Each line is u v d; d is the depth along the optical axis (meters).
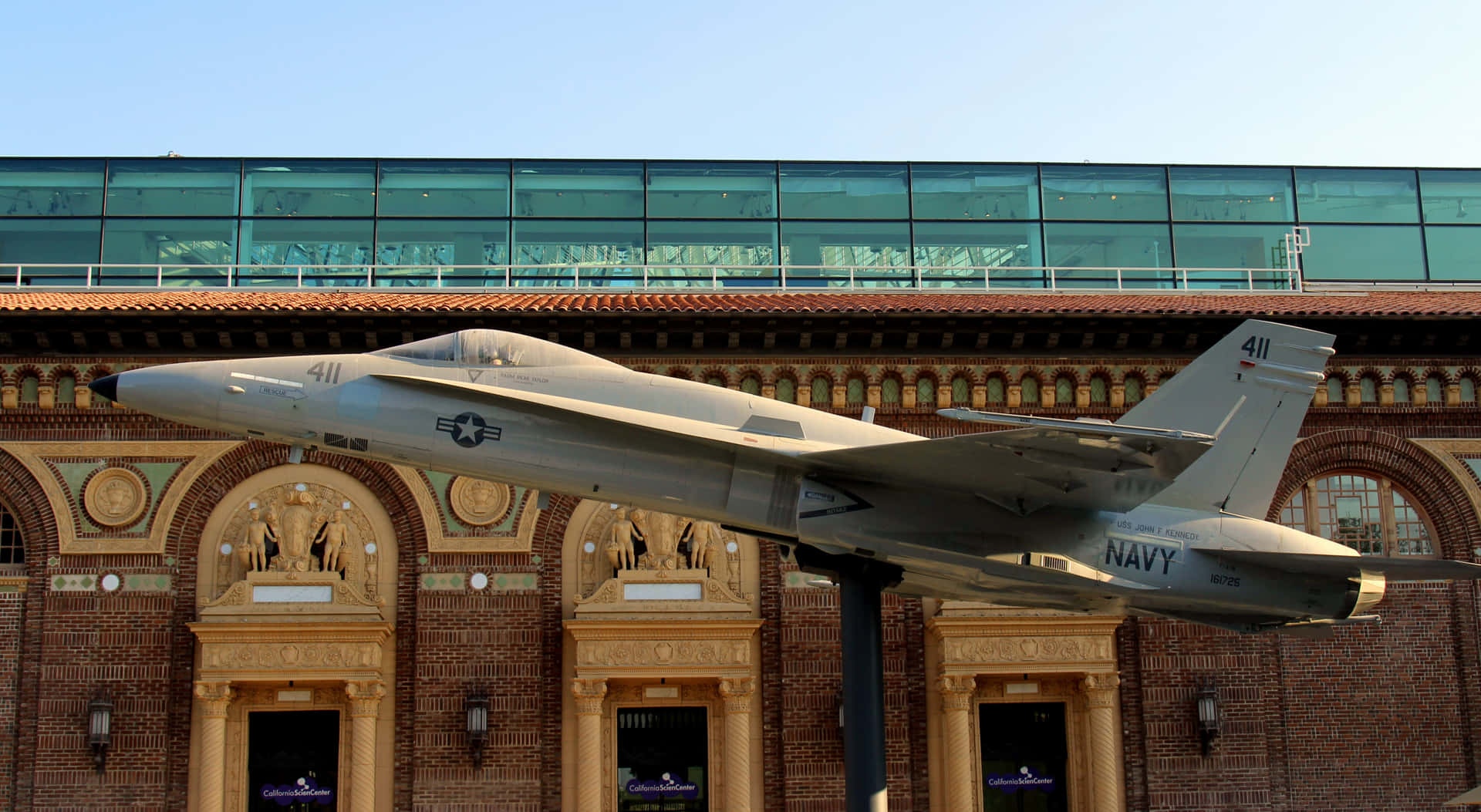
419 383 19.38
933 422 28.66
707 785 27.27
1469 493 28.95
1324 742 27.94
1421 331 28.98
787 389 28.64
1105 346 28.98
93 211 35.69
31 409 27.61
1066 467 18.12
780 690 27.53
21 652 26.83
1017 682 27.94
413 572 27.62
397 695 27.16
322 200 36.16
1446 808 27.77
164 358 27.81
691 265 36.19
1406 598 28.72
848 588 19.45
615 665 26.92
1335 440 29.09
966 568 18.88
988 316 27.98
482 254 36.00
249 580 27.08
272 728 27.00
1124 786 27.55
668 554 27.73
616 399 19.50
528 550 27.72
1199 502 20.55
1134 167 37.75
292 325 27.33
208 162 36.19
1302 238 37.44
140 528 27.42
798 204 36.78
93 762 26.38
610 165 36.78
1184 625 28.17
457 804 26.62
